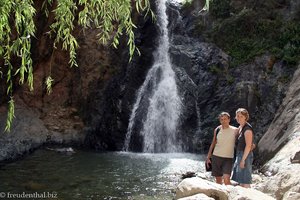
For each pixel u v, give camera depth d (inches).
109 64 636.7
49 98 624.7
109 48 636.1
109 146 597.3
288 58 582.9
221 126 289.0
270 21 650.2
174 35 695.7
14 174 393.4
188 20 706.8
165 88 633.6
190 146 579.2
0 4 168.1
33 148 544.7
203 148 571.2
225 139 281.4
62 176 389.1
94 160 481.7
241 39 653.9
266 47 624.7
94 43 634.8
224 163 280.7
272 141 462.6
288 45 608.1
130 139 593.0
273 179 285.7
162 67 660.1
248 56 621.3
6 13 170.6
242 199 226.7
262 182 339.0
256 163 460.8
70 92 636.7
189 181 268.1
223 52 647.1
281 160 375.9
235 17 665.6
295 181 265.0
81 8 539.5
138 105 613.0
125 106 605.9
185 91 610.5
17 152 505.0
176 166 445.4
